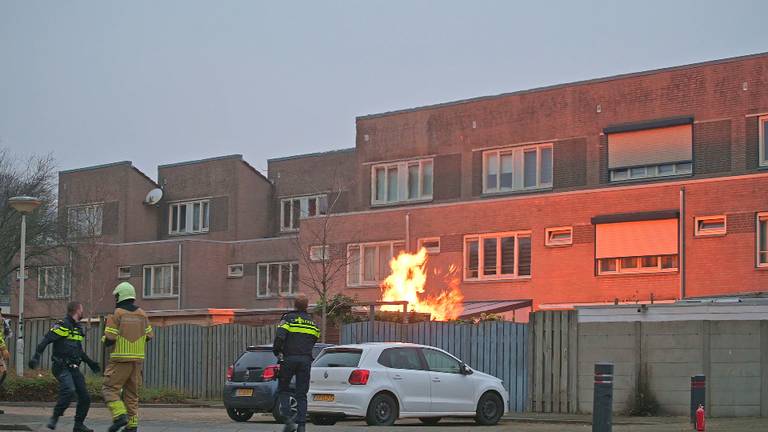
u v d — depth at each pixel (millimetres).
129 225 59375
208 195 58625
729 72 37906
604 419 15141
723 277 35469
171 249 55531
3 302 67750
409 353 21375
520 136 42625
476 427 20859
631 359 24547
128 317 15766
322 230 44844
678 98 38906
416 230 42594
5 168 52250
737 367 23297
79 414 17141
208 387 31719
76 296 55719
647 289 36969
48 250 53125
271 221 58688
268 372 22344
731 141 37656
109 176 59938
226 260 55469
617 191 38031
